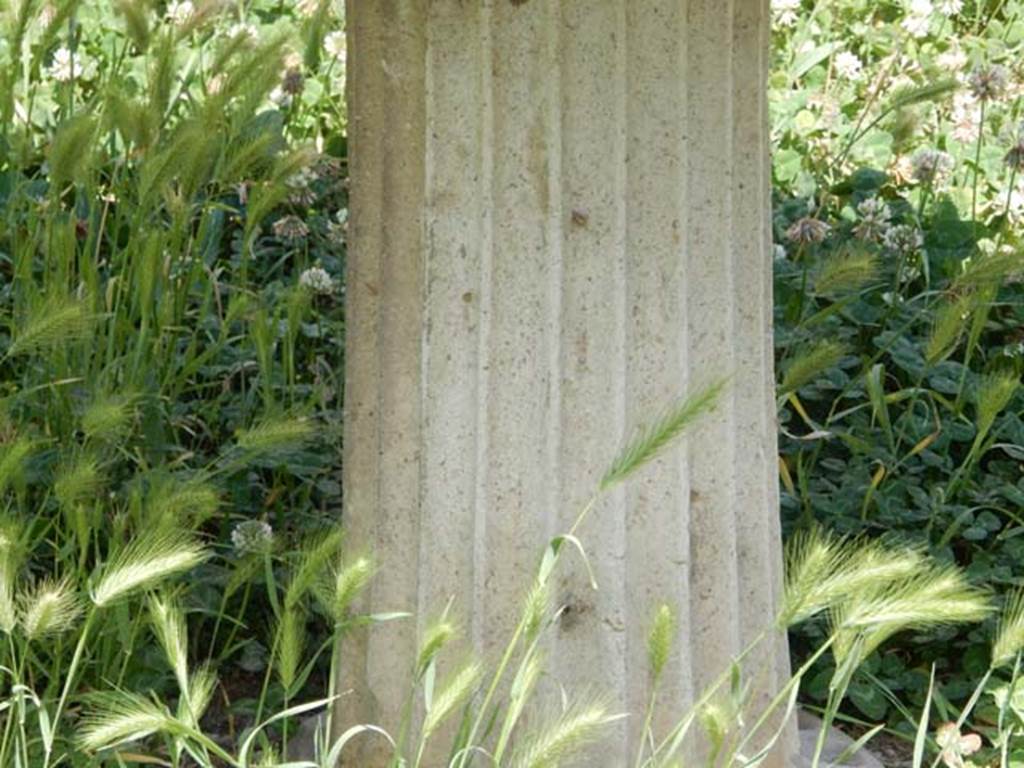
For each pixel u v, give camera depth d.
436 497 3.46
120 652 4.11
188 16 5.26
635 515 3.47
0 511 3.85
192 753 3.20
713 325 3.48
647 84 3.33
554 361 3.38
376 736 3.61
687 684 3.53
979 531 4.58
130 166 5.72
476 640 3.47
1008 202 5.89
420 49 3.33
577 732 3.11
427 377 3.43
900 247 5.60
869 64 7.31
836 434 4.79
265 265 5.80
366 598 3.58
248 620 4.45
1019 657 3.87
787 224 5.97
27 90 6.02
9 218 5.03
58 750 3.88
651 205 3.38
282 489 4.66
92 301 4.44
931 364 4.76
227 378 5.03
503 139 3.31
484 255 3.36
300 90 6.07
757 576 3.64
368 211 3.46
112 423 3.89
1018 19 7.79
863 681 4.25
